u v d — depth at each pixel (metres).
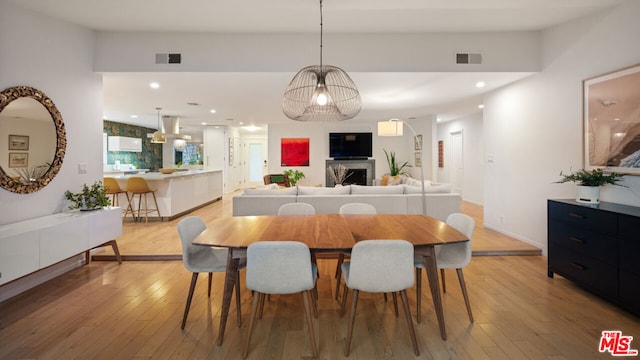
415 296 2.72
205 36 3.65
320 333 2.14
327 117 2.81
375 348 1.97
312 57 3.67
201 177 7.00
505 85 4.38
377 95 5.00
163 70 3.63
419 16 3.26
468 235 2.32
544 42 3.67
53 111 3.10
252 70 3.67
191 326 2.23
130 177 5.18
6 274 2.32
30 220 2.86
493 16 3.27
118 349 1.96
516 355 1.88
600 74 2.99
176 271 3.32
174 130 7.23
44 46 3.04
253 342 2.04
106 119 7.71
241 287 2.94
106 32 3.60
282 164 8.83
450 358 1.86
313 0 2.82
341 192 4.28
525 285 2.92
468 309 2.28
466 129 7.67
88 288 2.88
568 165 3.41
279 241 1.92
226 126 9.60
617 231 2.37
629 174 2.70
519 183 4.16
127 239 4.34
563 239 2.90
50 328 2.20
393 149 8.62
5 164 2.68
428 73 3.73
